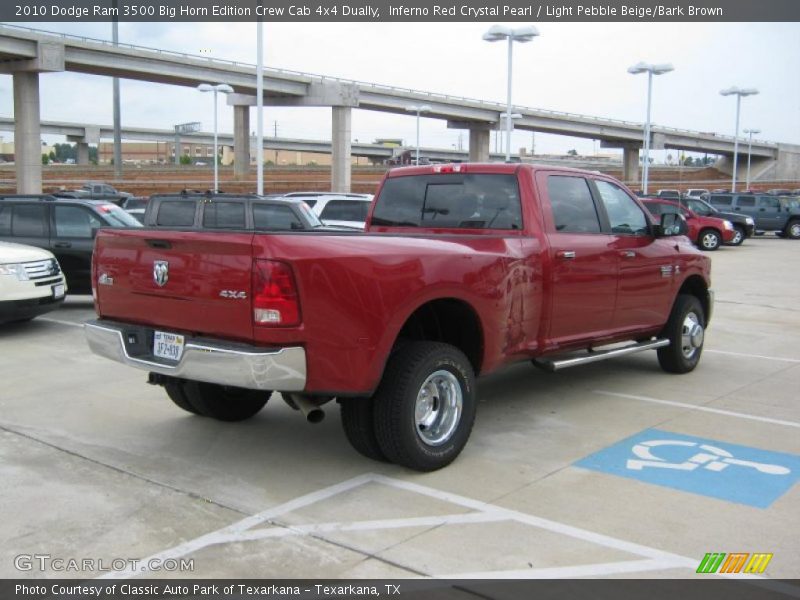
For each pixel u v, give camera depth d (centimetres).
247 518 449
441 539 422
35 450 567
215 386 614
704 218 2933
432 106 7838
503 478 514
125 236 516
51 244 1255
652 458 555
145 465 538
